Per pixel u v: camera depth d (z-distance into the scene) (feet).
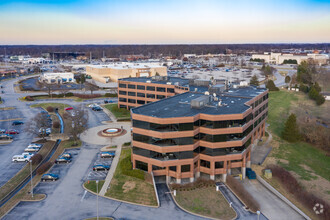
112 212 205.26
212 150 246.68
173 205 215.92
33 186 241.14
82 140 356.18
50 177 250.57
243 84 398.83
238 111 260.83
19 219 195.52
